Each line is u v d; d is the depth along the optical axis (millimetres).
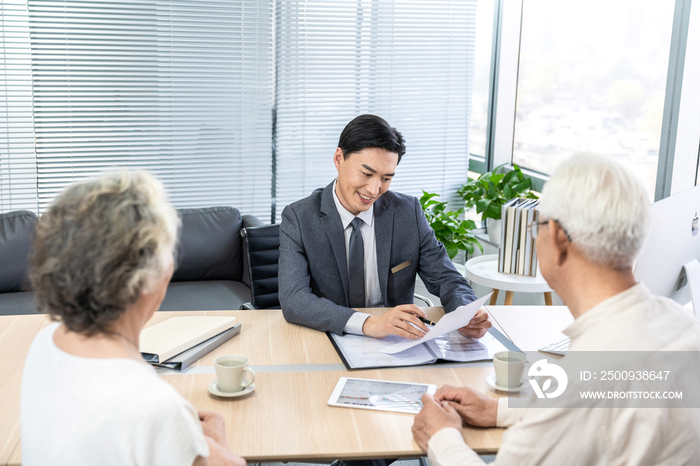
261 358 1579
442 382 1463
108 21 3385
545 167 3531
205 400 1353
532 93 3635
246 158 3709
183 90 3545
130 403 831
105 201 870
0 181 3420
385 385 1438
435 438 1159
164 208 916
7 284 3076
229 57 3562
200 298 3105
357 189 1869
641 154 2723
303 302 1793
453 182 4074
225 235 3424
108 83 3449
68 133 3459
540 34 3520
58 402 851
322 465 2125
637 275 1427
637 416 928
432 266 2076
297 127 3742
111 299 851
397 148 1840
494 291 2832
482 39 3977
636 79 2727
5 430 1211
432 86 3889
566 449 953
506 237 2844
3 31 3285
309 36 3648
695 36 2396
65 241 849
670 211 1461
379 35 3740
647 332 960
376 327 1676
